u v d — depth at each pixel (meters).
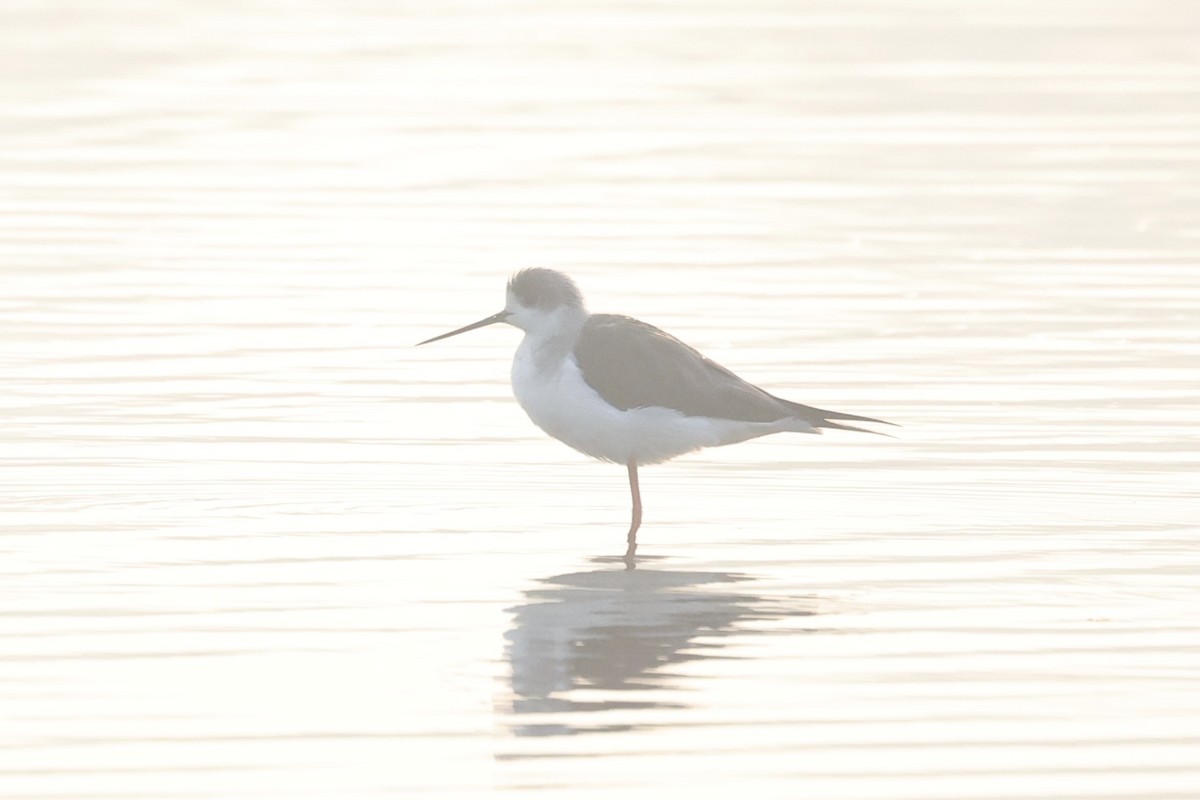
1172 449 15.70
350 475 14.93
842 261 23.58
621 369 13.65
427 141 31.33
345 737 9.70
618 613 11.65
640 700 10.19
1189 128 32.28
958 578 12.35
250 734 9.73
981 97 35.12
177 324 20.38
